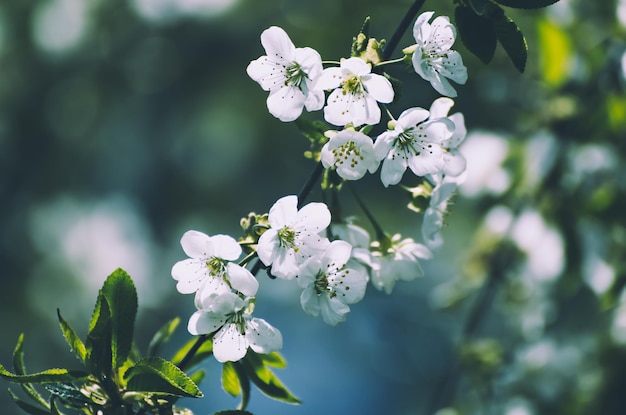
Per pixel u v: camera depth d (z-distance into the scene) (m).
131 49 9.44
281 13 8.61
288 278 2.38
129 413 2.39
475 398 4.94
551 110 4.74
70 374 2.39
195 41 9.36
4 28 9.23
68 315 9.36
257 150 10.52
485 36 2.47
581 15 4.79
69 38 9.36
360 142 2.35
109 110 10.10
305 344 11.66
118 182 10.66
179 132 10.45
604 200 4.64
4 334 9.12
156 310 9.95
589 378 4.66
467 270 4.96
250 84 10.01
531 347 4.83
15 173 10.21
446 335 10.56
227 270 2.35
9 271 9.75
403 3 6.54
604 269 4.63
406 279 2.73
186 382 2.29
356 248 2.65
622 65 4.60
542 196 4.73
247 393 2.65
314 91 2.40
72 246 9.84
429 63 2.47
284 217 2.38
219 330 2.37
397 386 11.16
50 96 9.88
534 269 4.73
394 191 9.48
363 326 11.24
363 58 2.44
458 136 2.71
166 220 10.73
